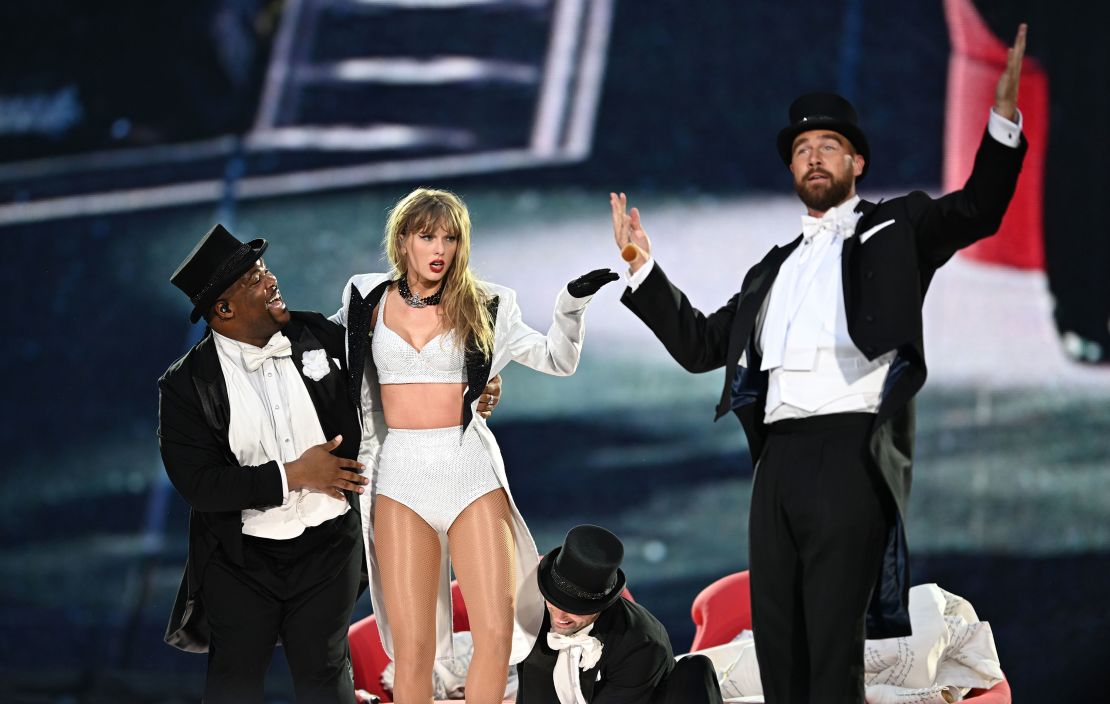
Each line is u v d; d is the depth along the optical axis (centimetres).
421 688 1184
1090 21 2731
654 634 1212
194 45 2931
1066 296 2705
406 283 1207
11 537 2789
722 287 2783
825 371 991
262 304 1180
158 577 2772
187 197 2903
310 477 1154
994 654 1416
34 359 2864
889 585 983
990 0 2766
